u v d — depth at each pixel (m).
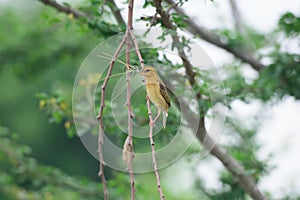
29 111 27.91
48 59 15.62
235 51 12.48
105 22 10.58
